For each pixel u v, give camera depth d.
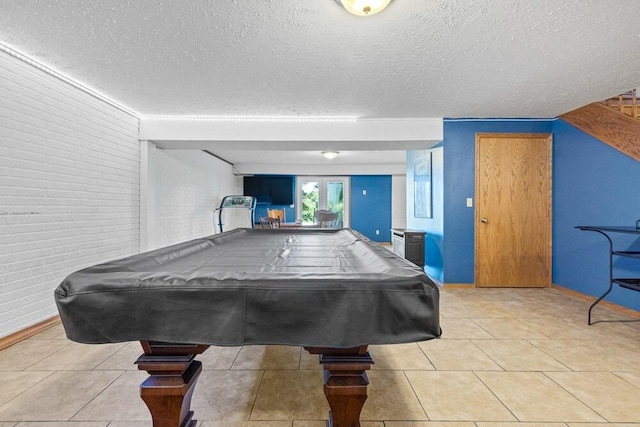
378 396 1.67
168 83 2.81
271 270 1.44
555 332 2.54
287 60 2.36
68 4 1.71
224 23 1.89
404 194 9.03
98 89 2.96
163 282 1.04
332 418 1.21
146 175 3.86
